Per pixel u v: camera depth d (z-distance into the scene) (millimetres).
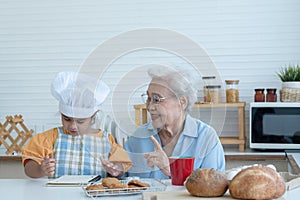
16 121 3541
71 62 3703
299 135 3105
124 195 1574
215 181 1431
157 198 1427
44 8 3713
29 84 3748
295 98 3180
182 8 3578
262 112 3148
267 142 3143
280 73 3496
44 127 3623
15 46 3750
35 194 1630
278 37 3504
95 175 1963
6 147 3521
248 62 3537
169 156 1749
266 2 3502
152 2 3602
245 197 1381
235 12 3533
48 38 3719
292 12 3484
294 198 1474
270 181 1377
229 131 3512
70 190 1688
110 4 3646
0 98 3775
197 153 1782
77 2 3678
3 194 1641
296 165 2318
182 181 1715
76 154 2098
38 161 2025
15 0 3729
